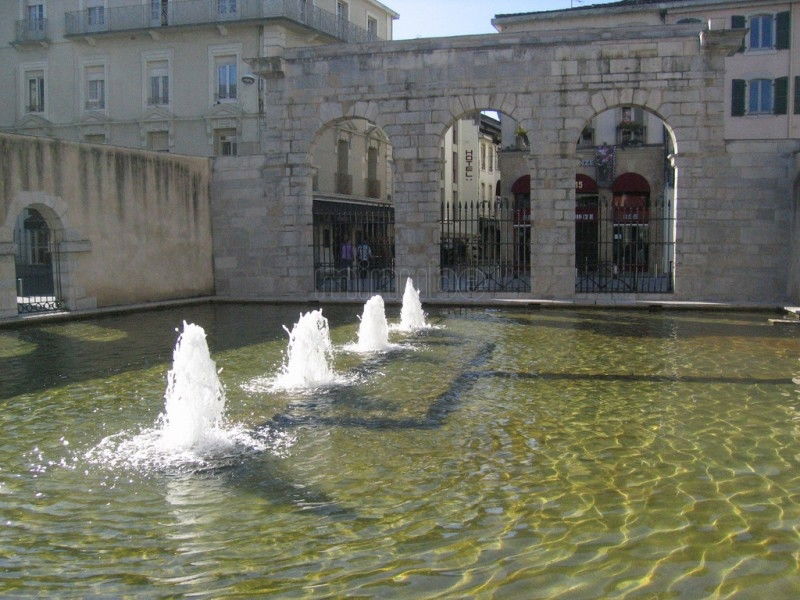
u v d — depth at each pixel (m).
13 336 18.16
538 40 25.00
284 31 38.59
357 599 5.31
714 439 8.91
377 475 7.77
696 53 24.12
